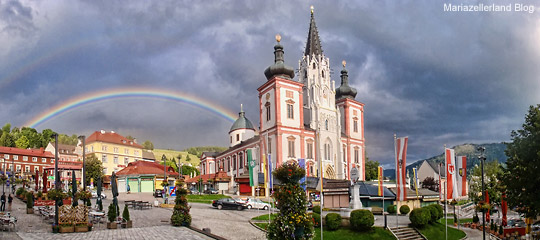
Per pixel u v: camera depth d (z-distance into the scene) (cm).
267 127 9362
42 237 3105
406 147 4184
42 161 13700
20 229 3453
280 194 2545
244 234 3697
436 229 4666
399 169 4228
